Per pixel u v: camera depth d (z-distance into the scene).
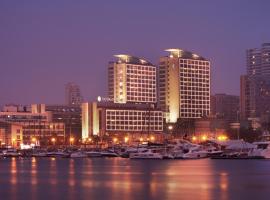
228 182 149.88
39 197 120.75
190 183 147.38
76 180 160.38
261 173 183.38
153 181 154.12
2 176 179.50
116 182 152.25
